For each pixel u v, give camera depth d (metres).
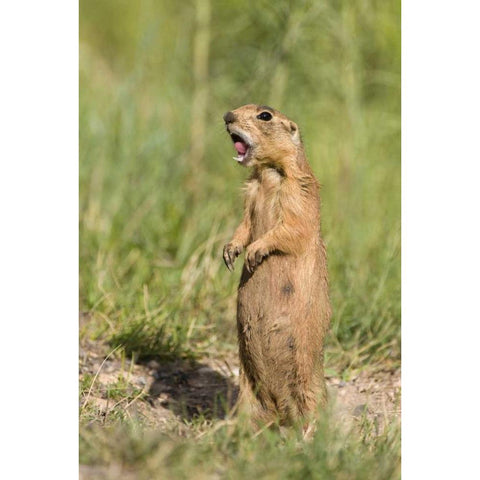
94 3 19.81
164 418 9.27
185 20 17.56
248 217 9.26
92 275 12.08
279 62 16.05
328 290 9.06
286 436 8.50
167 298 11.79
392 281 12.03
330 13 16.19
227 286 12.23
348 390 10.32
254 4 16.67
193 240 13.06
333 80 15.92
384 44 16.58
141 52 16.70
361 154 14.86
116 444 8.02
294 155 8.99
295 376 8.86
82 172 13.62
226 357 11.16
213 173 15.08
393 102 16.34
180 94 16.19
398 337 11.27
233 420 8.65
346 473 7.56
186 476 7.64
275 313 8.80
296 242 8.81
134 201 13.62
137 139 14.59
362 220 13.80
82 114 14.62
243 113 8.99
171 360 10.87
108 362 10.51
